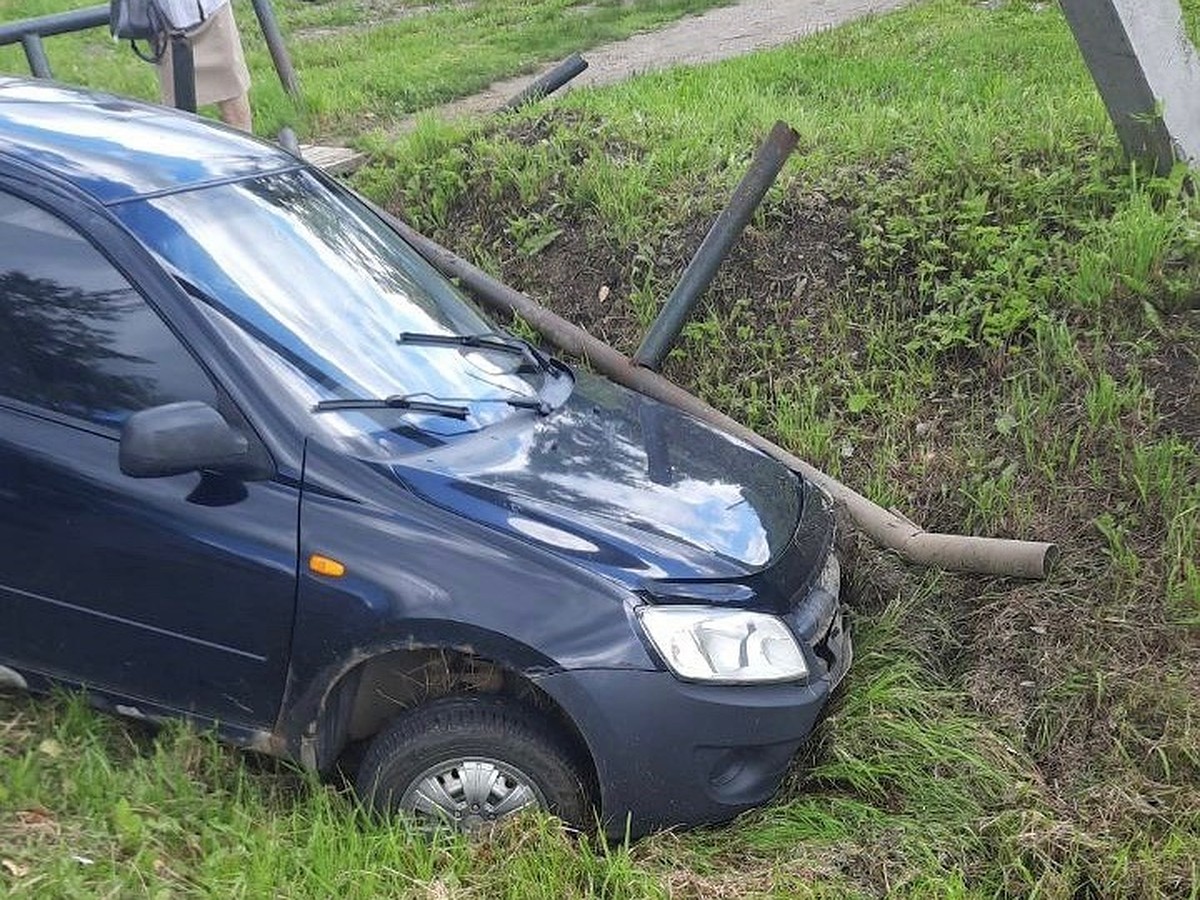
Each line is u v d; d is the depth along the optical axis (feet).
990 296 20.31
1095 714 14.39
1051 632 15.56
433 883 11.08
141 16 26.78
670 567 12.11
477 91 38.68
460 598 11.51
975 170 22.38
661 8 50.47
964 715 14.67
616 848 12.17
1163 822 12.93
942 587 16.66
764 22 45.96
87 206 12.64
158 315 12.35
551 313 21.86
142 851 10.94
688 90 30.53
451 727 11.79
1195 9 33.55
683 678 11.67
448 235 24.89
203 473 12.00
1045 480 17.78
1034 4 39.93
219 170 14.15
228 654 12.01
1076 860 12.50
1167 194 21.29
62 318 12.54
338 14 55.16
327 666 11.73
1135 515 16.74
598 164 24.58
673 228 23.07
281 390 12.27
